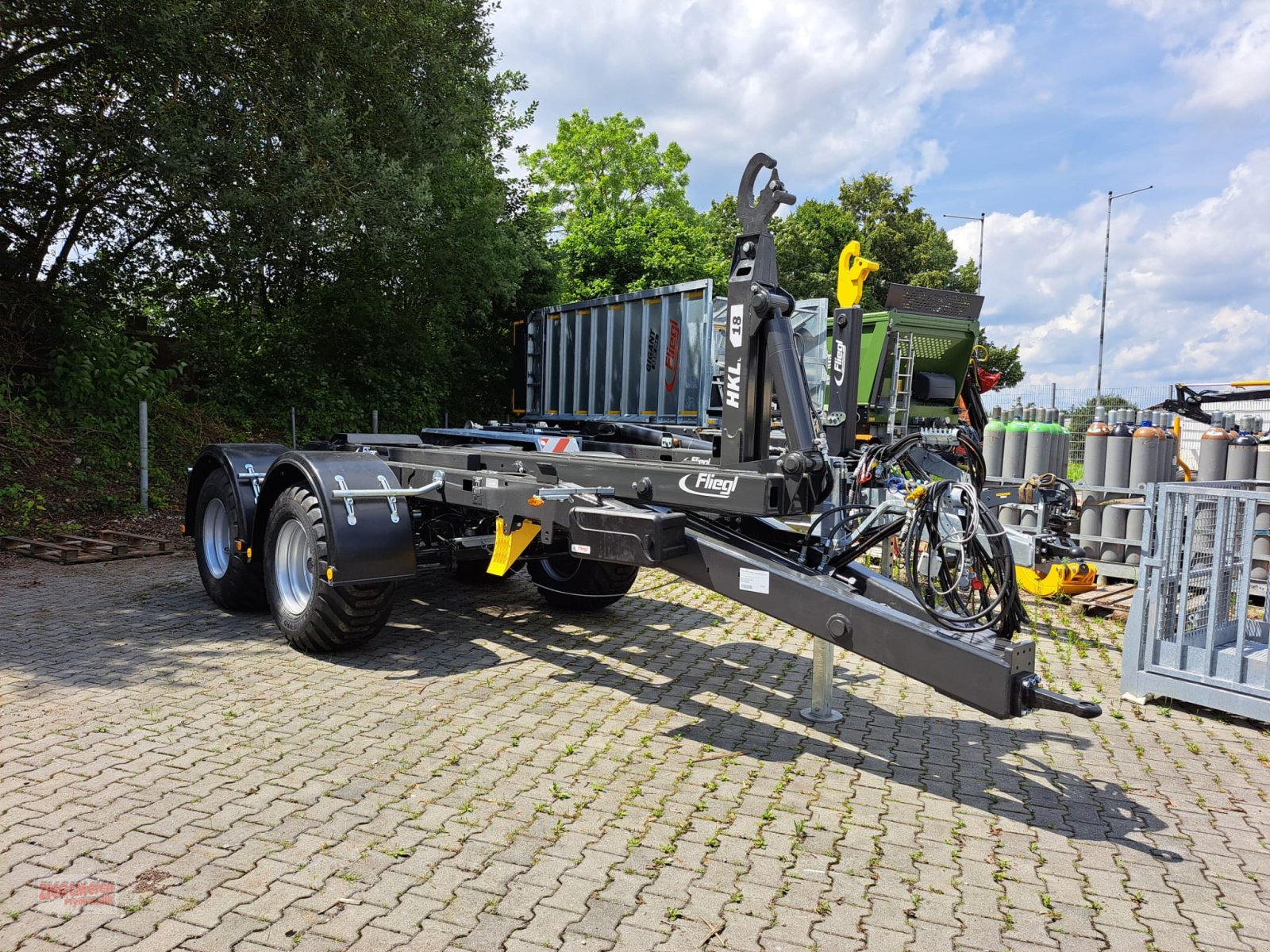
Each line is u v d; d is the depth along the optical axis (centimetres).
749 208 410
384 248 1395
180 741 394
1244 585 460
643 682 505
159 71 1148
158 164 1110
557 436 671
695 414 1144
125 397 1235
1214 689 469
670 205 3641
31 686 463
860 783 377
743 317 402
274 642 560
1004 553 350
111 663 507
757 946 254
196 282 1411
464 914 265
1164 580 491
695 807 346
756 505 383
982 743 429
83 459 1122
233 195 1170
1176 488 482
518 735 415
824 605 363
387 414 1772
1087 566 700
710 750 407
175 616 625
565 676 512
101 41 1088
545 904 272
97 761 370
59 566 803
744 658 563
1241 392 1080
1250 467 764
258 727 413
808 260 3631
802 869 300
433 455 580
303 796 342
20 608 641
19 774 354
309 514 504
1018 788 378
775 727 440
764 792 363
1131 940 265
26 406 1153
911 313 962
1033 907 282
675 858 304
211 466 662
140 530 1000
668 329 1191
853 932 263
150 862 289
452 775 367
